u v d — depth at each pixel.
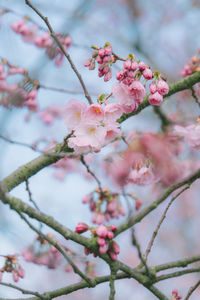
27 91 4.07
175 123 4.40
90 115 2.71
